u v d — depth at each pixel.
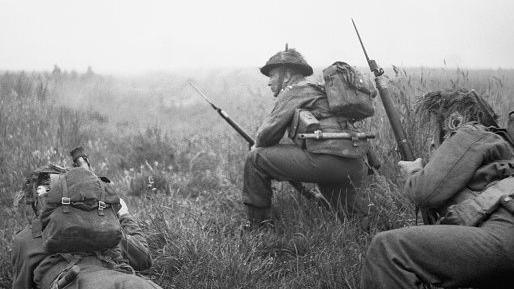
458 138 2.34
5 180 5.15
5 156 5.63
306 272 3.31
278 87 4.11
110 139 7.17
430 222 2.58
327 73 3.72
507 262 2.07
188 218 4.02
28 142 6.04
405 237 2.19
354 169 3.75
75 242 2.37
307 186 4.44
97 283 2.21
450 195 2.28
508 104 5.17
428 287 2.34
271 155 3.82
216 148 6.21
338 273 3.10
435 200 2.30
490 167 2.27
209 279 3.26
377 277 2.21
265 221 3.97
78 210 2.40
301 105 3.78
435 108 2.69
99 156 6.26
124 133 7.66
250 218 4.01
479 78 7.26
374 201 3.90
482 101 2.61
